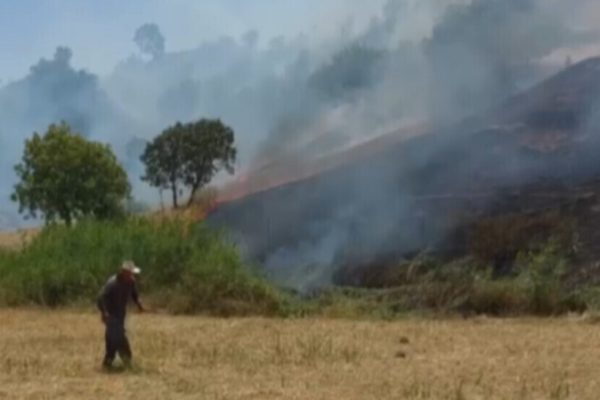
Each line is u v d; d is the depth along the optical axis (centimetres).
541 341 2364
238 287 3291
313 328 2691
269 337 2414
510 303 3278
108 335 1808
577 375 1780
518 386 1634
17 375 1733
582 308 3278
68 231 3675
